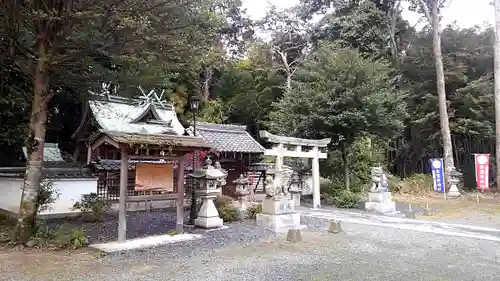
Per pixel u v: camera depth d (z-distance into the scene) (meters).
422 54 25.50
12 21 7.48
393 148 26.27
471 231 10.30
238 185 14.40
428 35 26.23
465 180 24.80
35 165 7.87
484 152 25.42
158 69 9.74
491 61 24.80
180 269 6.09
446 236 9.45
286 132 18.28
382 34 25.44
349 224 11.29
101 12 7.32
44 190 9.71
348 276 5.78
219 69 31.97
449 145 21.58
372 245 8.27
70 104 22.48
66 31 7.62
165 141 8.55
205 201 10.20
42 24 7.63
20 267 6.12
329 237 9.16
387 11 27.20
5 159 16.03
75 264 6.33
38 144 7.86
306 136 17.81
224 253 7.31
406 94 20.92
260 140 29.27
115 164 14.72
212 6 8.98
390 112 16.89
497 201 18.14
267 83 31.45
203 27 8.87
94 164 14.40
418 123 24.36
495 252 7.71
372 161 20.59
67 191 12.77
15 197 12.77
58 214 12.26
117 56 8.49
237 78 31.41
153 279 5.52
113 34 7.89
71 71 9.32
